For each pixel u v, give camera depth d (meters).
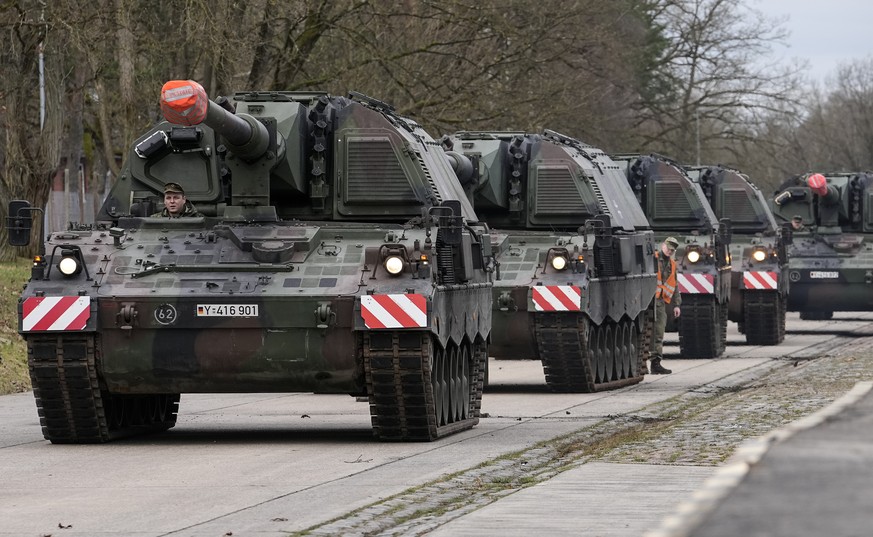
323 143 40.28
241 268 34.91
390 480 27.25
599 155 65.38
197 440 36.50
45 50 84.06
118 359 34.50
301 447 34.16
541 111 107.88
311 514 22.77
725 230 77.00
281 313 33.94
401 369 33.66
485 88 101.12
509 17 105.44
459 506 23.95
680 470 27.42
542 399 49.94
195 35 83.75
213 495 25.52
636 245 59.69
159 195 40.25
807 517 6.93
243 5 89.44
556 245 54.25
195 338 34.31
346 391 35.56
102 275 34.97
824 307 96.00
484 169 57.72
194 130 39.59
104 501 24.97
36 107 107.69
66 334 34.31
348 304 33.75
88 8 83.19
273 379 34.66
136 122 91.06
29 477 28.72
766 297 83.19
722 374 61.97
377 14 94.31
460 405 39.19
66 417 35.12
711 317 73.38
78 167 130.00
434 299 33.84
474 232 41.22
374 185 40.44
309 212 41.00
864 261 94.19
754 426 35.62
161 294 34.16
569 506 22.80
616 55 130.25
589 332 53.44
